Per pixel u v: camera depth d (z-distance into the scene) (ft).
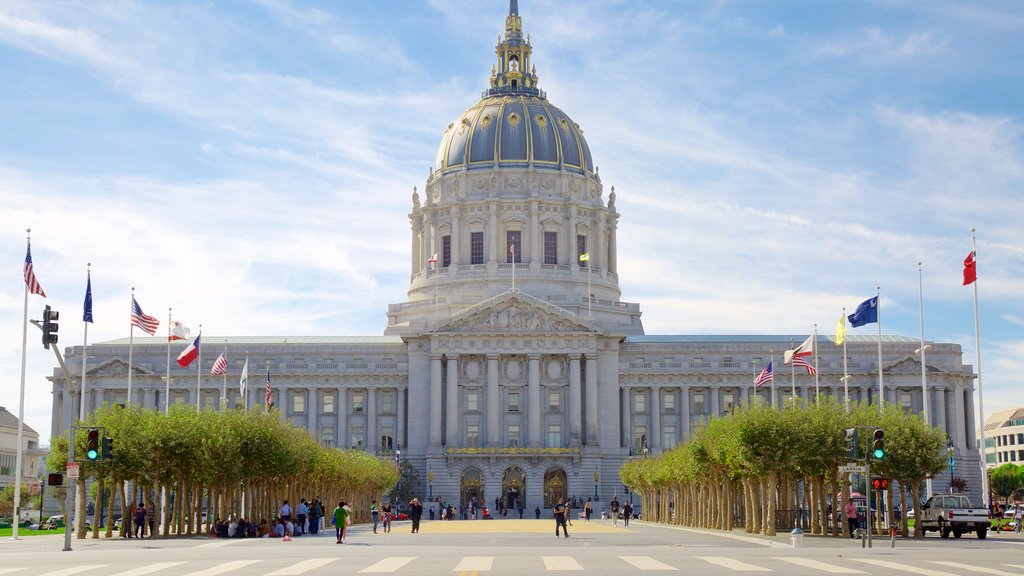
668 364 634.84
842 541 270.05
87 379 631.56
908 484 346.74
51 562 181.16
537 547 230.68
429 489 601.62
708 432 364.58
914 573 154.71
